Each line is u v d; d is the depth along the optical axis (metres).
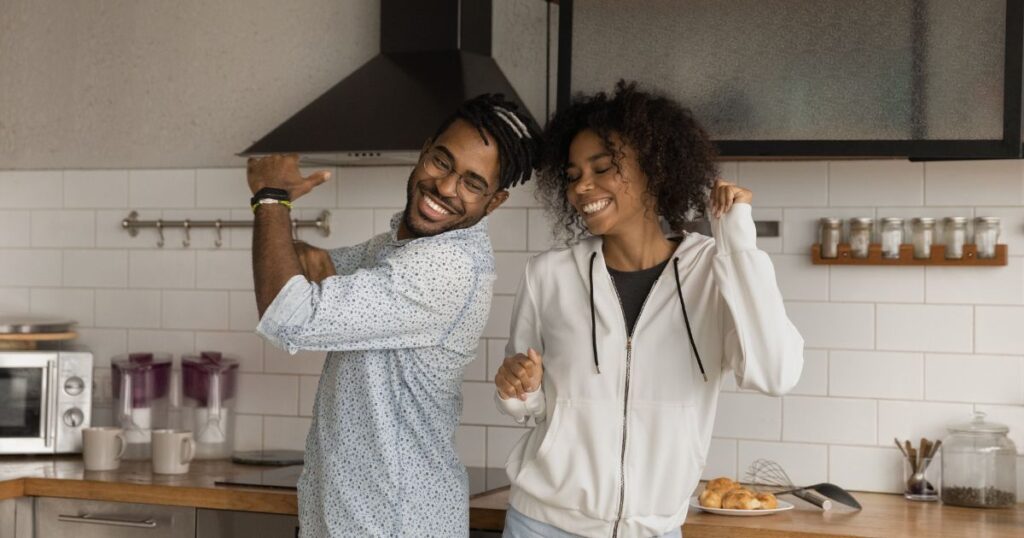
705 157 2.33
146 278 3.80
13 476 3.14
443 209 2.33
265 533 2.91
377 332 2.28
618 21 3.00
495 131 2.31
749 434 3.26
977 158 2.84
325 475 2.38
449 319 2.34
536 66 3.42
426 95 3.17
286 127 3.24
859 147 2.85
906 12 2.82
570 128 2.34
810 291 3.22
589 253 2.40
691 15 2.96
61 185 3.88
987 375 3.10
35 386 3.53
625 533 2.34
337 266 2.64
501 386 2.33
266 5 3.71
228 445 3.57
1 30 3.95
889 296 3.17
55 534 3.11
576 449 2.35
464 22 3.30
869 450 3.17
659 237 2.39
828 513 2.82
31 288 3.90
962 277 3.12
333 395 2.40
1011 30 2.75
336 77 3.65
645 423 2.33
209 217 3.75
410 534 2.36
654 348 2.33
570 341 2.38
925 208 3.14
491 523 2.73
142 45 3.82
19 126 3.93
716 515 2.77
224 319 3.72
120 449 3.32
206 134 3.76
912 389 3.15
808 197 3.22
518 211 3.42
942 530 2.62
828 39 2.87
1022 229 3.08
